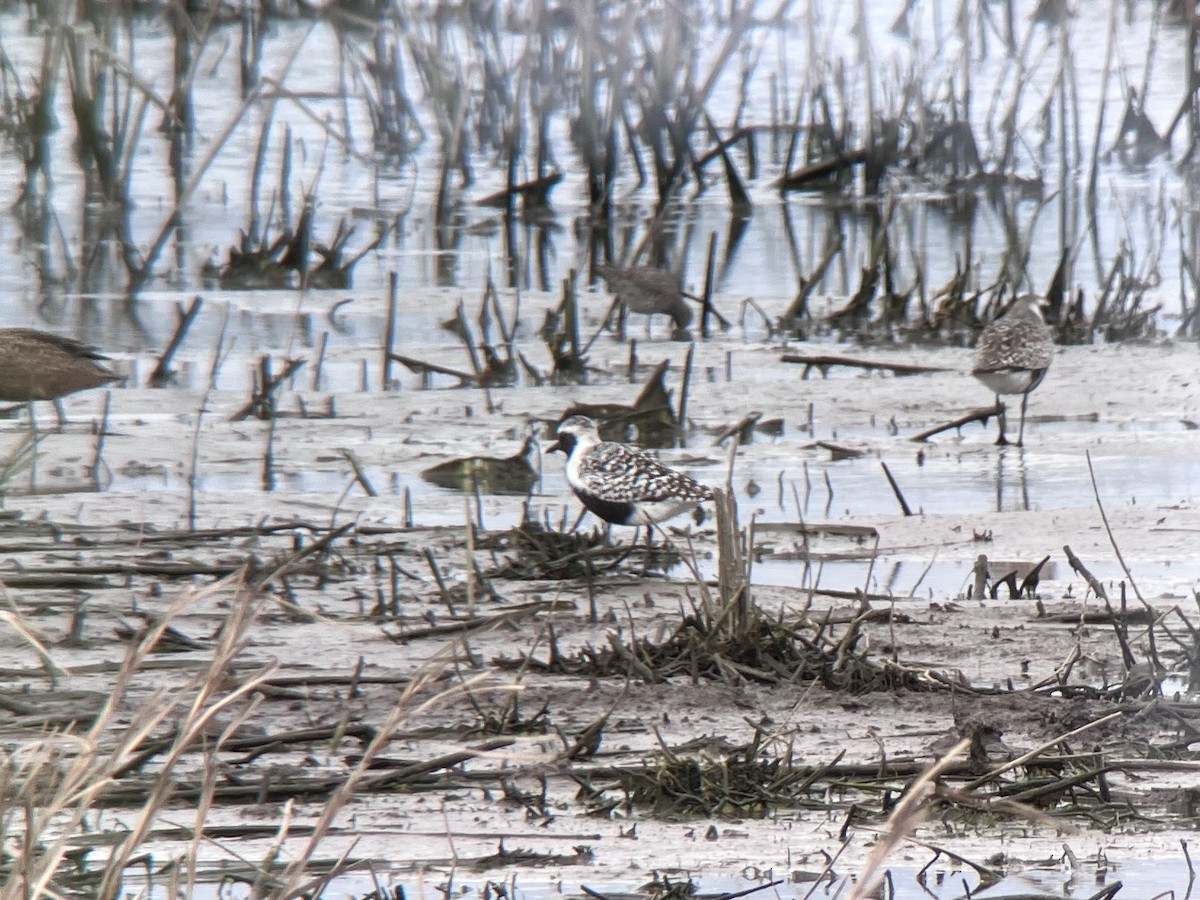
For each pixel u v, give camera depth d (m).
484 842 7.61
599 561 12.23
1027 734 8.90
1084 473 14.62
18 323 20.28
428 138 33.12
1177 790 8.23
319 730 8.64
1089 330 19.64
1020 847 7.64
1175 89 35.97
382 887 7.14
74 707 8.75
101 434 14.71
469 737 8.79
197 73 36.16
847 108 31.47
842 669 9.65
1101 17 42.62
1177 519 13.17
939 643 10.44
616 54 27.94
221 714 8.97
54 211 26.92
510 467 14.66
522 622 10.74
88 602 10.95
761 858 7.47
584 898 7.05
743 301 21.06
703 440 15.84
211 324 20.45
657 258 24.39
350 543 12.34
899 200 29.02
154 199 28.03
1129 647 10.23
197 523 13.02
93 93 26.78
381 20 38.19
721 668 9.62
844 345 19.44
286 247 24.31
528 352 19.03
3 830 6.11
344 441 15.59
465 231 26.39
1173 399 17.02
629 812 8.00
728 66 37.47
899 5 43.97
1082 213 27.31
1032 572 11.48
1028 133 33.47
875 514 13.43
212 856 7.32
